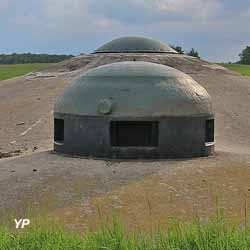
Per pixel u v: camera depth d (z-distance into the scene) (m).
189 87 14.02
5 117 23.11
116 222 7.67
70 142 14.02
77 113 13.77
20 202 10.50
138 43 26.09
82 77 14.45
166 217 9.66
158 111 13.36
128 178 11.63
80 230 8.95
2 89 27.89
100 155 13.52
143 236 6.61
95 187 11.12
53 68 28.81
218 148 16.75
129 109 13.30
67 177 11.74
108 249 5.91
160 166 12.58
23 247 6.17
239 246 5.93
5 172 12.36
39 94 25.36
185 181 11.52
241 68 43.03
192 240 6.17
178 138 13.57
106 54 26.44
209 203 10.45
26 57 69.88
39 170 12.31
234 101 24.61
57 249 5.97
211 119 14.39
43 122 21.50
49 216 9.70
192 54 36.69
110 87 13.61
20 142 19.16
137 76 13.73
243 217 9.57
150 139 13.66
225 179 11.81
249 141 19.42
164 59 25.86
